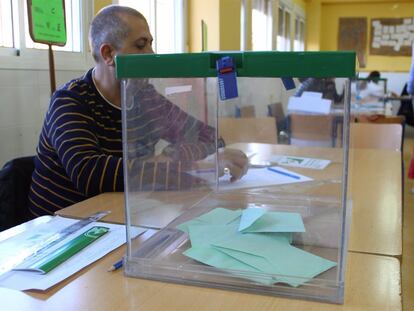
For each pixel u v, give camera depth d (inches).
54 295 25.6
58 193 56.4
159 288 26.3
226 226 32.8
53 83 83.3
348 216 36.9
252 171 56.1
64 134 52.7
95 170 48.8
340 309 23.6
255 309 23.8
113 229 35.8
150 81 32.8
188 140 45.1
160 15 157.6
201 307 24.1
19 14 84.0
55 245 32.3
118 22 57.2
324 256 28.0
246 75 27.2
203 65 27.8
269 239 29.9
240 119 85.3
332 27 373.4
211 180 47.0
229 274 26.5
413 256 96.1
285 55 26.2
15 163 57.3
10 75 81.9
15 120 83.7
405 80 351.6
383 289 25.8
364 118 143.3
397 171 59.8
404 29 354.6
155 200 38.3
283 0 290.8
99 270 28.8
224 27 185.3
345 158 31.0
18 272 28.3
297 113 87.9
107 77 58.4
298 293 25.0
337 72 26.1
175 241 31.4
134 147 34.9
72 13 100.2
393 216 39.9
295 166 61.0
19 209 57.0
